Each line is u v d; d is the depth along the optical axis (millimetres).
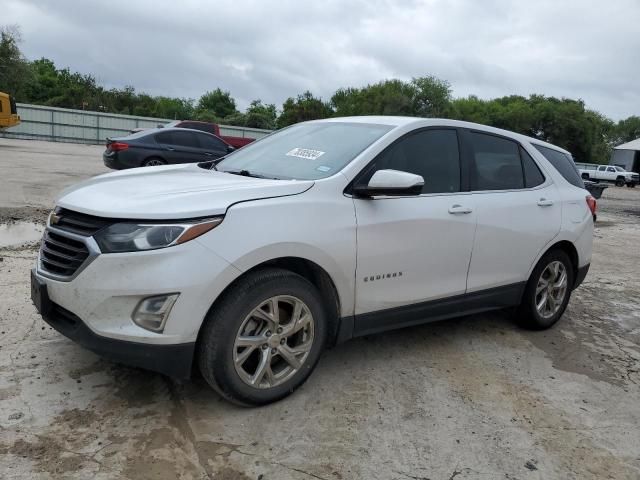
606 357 4527
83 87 65000
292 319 3248
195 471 2668
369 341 4387
